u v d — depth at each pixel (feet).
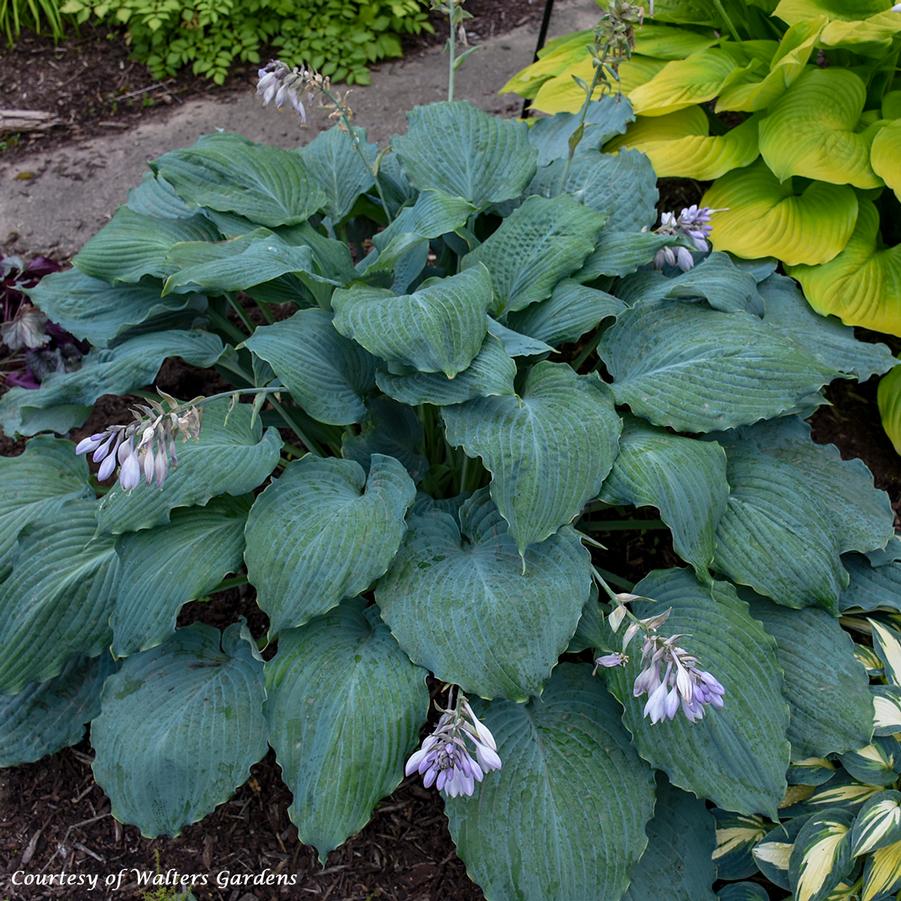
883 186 4.86
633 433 3.68
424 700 3.14
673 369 3.74
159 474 2.81
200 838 3.69
